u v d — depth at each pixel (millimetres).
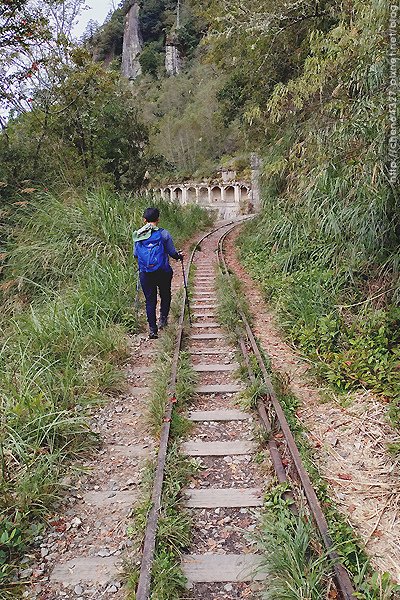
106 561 3379
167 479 3992
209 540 3500
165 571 3016
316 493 3848
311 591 2758
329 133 8930
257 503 3846
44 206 11805
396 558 3314
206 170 50531
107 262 9906
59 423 4621
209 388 5992
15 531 3480
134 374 6719
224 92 20234
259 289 11000
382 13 6312
